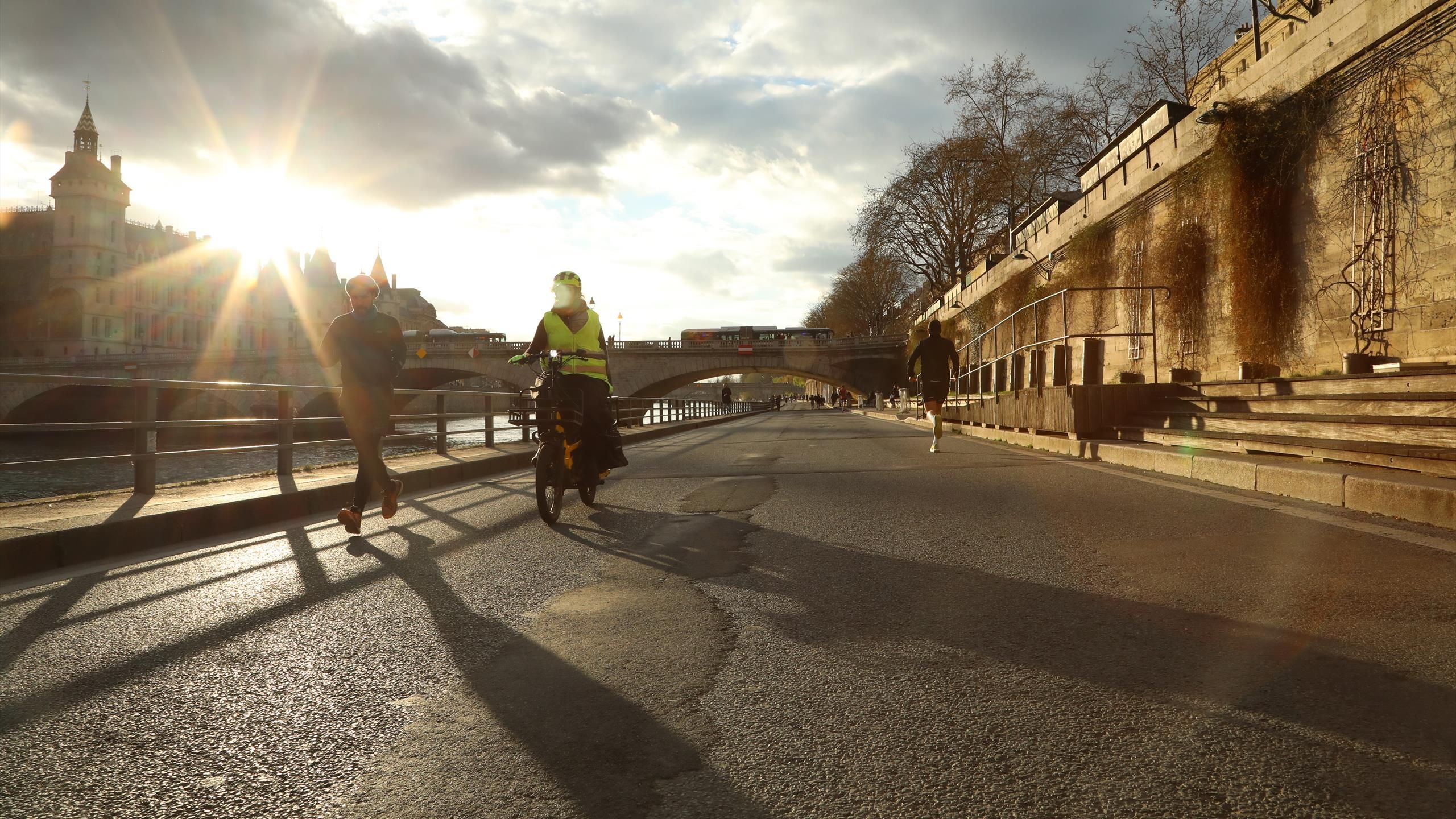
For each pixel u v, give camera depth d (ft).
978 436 58.75
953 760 7.41
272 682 9.78
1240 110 42.78
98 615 12.87
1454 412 22.71
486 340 253.03
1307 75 38.19
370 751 7.84
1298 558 14.89
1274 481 22.89
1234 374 45.52
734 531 19.93
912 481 29.22
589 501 24.45
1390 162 33.60
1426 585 12.72
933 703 8.75
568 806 6.73
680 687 9.42
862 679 9.53
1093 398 39.60
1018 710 8.49
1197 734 7.80
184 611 13.07
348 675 10.02
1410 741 7.52
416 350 244.63
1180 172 51.19
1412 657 9.62
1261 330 41.55
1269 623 11.13
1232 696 8.70
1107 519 19.81
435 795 6.97
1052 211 81.56
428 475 31.71
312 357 249.34
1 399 226.38
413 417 34.37
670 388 274.98
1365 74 35.22
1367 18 34.06
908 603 12.76
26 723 8.59
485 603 13.38
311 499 24.52
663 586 14.39
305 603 13.51
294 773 7.41
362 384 20.11
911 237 160.66
